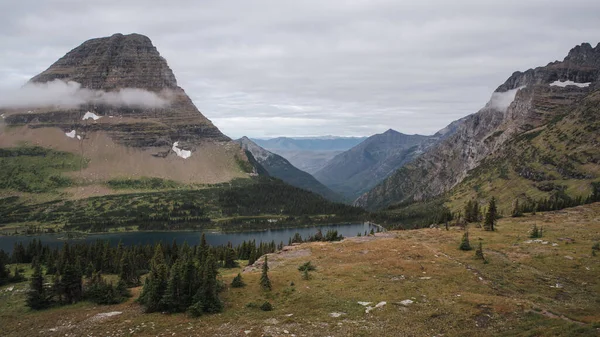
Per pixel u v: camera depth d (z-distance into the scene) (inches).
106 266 5905.5
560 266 3056.1
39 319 2785.4
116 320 2556.6
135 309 2815.0
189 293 2721.5
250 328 2203.5
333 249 4338.1
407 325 2084.2
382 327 2080.5
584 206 6619.1
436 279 2908.5
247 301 2721.5
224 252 6107.3
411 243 4286.4
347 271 3275.1
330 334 2037.4
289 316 2352.4
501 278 2869.1
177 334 2203.5
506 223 5418.3
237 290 2962.6
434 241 4352.9
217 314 2512.3
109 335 2281.0
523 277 2854.3
